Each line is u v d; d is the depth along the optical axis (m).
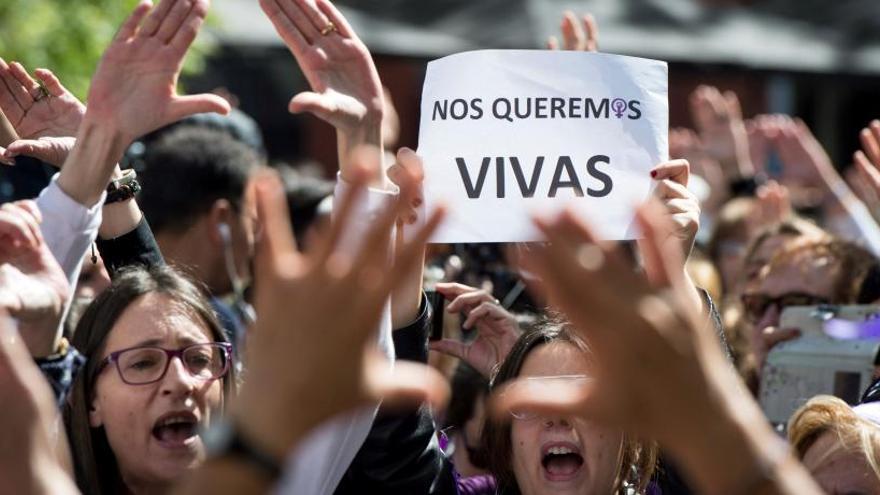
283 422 1.65
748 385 5.22
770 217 7.28
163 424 3.45
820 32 12.35
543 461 3.61
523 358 3.65
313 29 2.96
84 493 3.43
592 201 3.70
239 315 5.54
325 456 2.79
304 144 15.20
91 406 3.47
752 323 5.42
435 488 3.62
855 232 7.80
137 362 3.45
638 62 3.77
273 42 10.57
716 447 1.66
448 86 3.78
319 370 1.64
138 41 2.91
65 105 3.67
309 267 1.64
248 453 1.66
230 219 5.69
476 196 3.71
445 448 4.69
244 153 5.82
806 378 4.92
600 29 11.45
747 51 11.74
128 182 3.79
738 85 16.11
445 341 4.37
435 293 4.43
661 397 1.65
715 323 3.66
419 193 3.08
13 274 2.35
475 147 3.74
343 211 1.65
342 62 2.96
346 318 1.64
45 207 2.89
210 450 1.68
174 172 5.67
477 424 4.64
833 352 4.87
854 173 8.84
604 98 3.74
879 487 3.40
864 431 3.45
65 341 2.53
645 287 1.64
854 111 16.48
